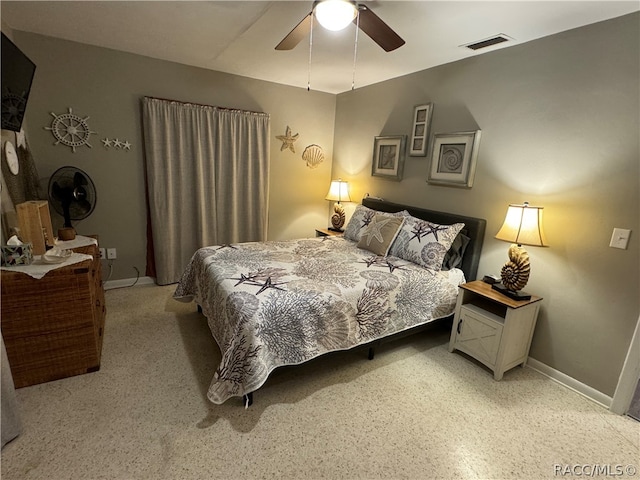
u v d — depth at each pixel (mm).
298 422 1855
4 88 1875
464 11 2035
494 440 1800
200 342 2617
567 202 2264
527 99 2453
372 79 3738
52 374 2072
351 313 2188
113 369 2238
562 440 1824
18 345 1950
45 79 2922
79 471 1500
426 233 2814
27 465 1515
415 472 1587
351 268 2576
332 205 4789
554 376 2369
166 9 2238
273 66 3422
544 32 2264
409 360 2525
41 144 3012
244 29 2523
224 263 2564
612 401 2076
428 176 3289
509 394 2186
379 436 1786
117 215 3465
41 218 2332
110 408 1883
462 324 2551
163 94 3436
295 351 1984
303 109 4355
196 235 3846
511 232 2299
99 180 3311
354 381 2244
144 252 3689
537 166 2426
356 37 2574
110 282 3553
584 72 2129
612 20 1987
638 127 1923
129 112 3316
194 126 3568
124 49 3119
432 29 2311
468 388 2223
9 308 1888
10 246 1949
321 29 2451
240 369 1805
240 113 3836
